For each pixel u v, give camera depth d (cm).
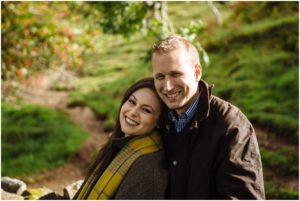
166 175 346
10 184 648
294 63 1498
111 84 2059
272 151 1120
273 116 1238
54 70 1209
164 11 788
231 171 306
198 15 2595
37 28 1032
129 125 362
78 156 1370
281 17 1828
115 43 2753
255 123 1260
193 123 322
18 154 1399
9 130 1517
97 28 1111
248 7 2016
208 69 1708
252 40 1769
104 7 800
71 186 609
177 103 328
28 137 1494
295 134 1148
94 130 1597
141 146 354
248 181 305
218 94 1485
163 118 363
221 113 324
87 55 2666
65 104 1903
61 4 1056
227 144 312
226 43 1833
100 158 402
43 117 1641
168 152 354
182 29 734
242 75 1541
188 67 326
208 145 318
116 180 350
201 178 316
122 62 2409
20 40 1024
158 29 776
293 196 954
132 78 2014
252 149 316
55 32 1059
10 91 1273
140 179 342
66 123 1623
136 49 2588
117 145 368
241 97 1414
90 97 1938
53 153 1380
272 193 980
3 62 1059
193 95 334
